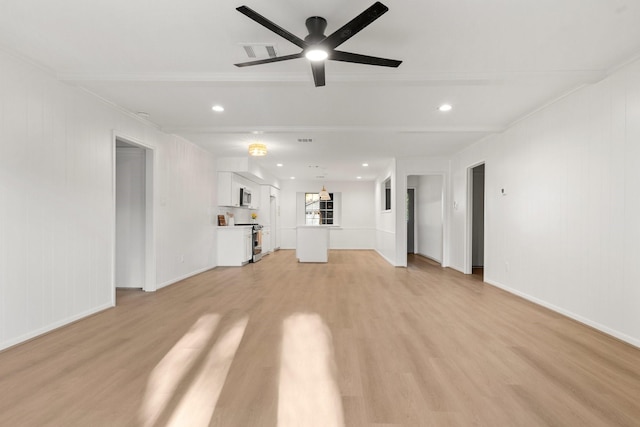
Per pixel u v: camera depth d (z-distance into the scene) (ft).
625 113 9.93
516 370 8.14
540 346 9.63
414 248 36.11
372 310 13.37
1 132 9.22
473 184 26.68
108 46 9.45
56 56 9.98
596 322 11.02
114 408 6.48
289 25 8.42
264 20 6.73
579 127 11.80
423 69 10.76
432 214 30.83
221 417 6.21
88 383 7.44
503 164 17.24
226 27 8.52
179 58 10.19
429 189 31.78
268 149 22.62
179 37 8.99
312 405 6.62
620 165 10.09
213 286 18.10
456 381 7.59
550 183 13.42
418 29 8.46
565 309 12.54
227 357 8.84
